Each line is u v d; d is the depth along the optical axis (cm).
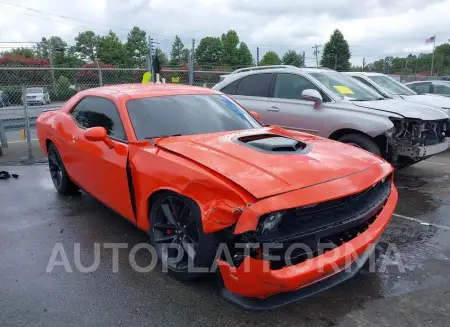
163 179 308
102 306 290
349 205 287
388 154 561
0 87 1084
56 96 1266
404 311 284
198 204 277
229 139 345
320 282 280
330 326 268
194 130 379
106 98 417
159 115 386
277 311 285
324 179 276
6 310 286
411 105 625
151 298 299
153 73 1144
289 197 252
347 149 350
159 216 331
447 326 268
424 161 777
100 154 390
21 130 1027
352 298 300
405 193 564
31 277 330
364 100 630
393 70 3869
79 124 458
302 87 644
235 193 254
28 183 610
